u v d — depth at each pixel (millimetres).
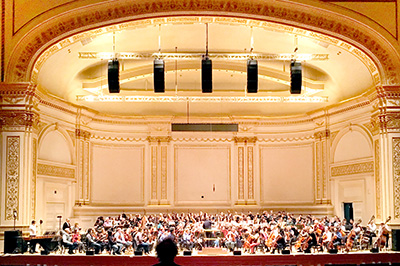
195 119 27000
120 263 16797
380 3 19031
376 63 19672
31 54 18734
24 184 18578
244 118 27156
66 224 19844
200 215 23438
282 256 17125
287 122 27172
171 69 24828
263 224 20328
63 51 21375
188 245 19375
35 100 19688
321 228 19188
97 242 18406
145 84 26531
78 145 24641
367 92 21703
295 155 27094
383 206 19578
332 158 25422
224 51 23906
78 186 24562
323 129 25766
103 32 19094
